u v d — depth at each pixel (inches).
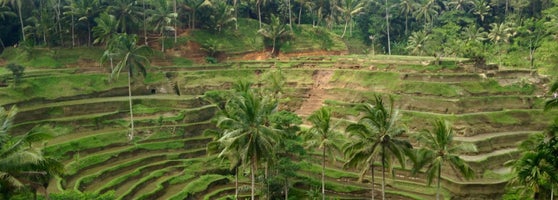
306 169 2410.2
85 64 3464.6
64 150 2279.8
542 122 2664.9
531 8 5007.4
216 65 3809.1
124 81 3331.7
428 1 4990.2
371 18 5295.3
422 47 4419.3
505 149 2480.3
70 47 3592.5
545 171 1565.0
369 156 1596.9
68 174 2084.2
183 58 3927.2
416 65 3282.5
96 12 3614.7
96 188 2064.5
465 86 2938.0
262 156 1553.9
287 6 4746.6
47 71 3186.5
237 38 4362.7
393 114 1595.7
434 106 2787.9
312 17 5157.5
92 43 3767.2
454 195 2085.4
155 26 3809.1
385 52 5073.8
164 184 2197.3
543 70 3494.1
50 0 3732.8
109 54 2551.7
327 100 3184.1
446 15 5211.6
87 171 2207.2
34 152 1163.3
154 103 2999.5
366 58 3777.1
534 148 1724.9
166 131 2723.9
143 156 2471.7
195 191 2116.1
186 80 3521.2
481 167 2217.0
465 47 3767.2
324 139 1886.1
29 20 3516.2
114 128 2699.3
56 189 1915.6
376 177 2316.7
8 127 1223.5
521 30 4220.0
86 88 3093.0
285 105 3294.8
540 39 3998.5
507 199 1870.1
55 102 2861.7
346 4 4773.6
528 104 2834.6
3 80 2881.4
